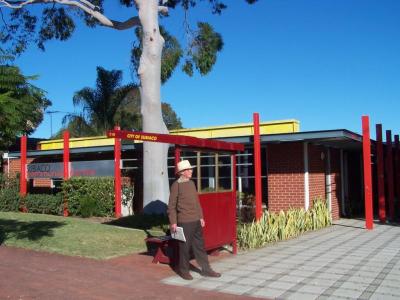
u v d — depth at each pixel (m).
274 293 7.46
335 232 14.92
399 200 21.06
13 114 9.06
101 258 9.87
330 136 15.08
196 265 9.48
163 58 20.98
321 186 18.25
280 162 17.42
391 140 19.44
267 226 12.77
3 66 9.39
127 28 18.31
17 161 26.67
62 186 19.58
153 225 14.25
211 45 21.22
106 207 18.73
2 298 6.98
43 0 18.34
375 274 8.75
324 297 7.24
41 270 8.81
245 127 19.09
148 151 16.28
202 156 9.50
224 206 10.14
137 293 7.41
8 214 18.17
